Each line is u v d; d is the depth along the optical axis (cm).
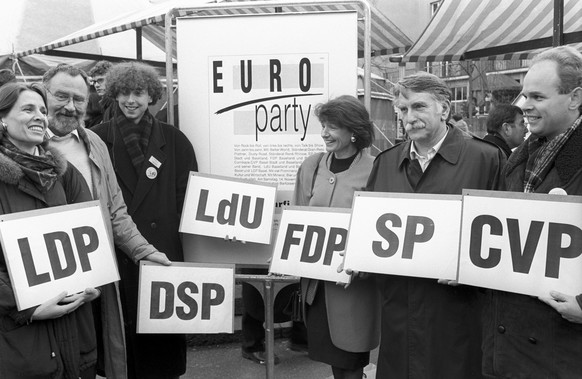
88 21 1112
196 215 361
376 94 1073
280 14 371
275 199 359
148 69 364
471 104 1377
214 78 380
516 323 240
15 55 934
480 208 251
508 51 789
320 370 486
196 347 540
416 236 279
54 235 273
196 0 686
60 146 319
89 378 302
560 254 232
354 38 367
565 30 721
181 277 343
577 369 224
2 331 256
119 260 362
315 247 331
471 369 272
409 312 282
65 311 265
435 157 283
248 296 473
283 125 377
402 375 283
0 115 261
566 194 231
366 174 332
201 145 385
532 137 246
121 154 360
